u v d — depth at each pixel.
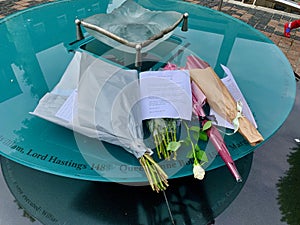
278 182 1.42
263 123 1.15
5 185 1.34
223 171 1.41
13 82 1.34
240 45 1.78
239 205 1.29
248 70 1.53
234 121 1.02
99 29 1.39
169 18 1.57
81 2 2.27
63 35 1.76
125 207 1.24
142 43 1.31
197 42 1.75
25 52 1.58
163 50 1.54
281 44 2.93
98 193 1.29
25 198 1.28
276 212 1.28
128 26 1.43
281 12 3.65
